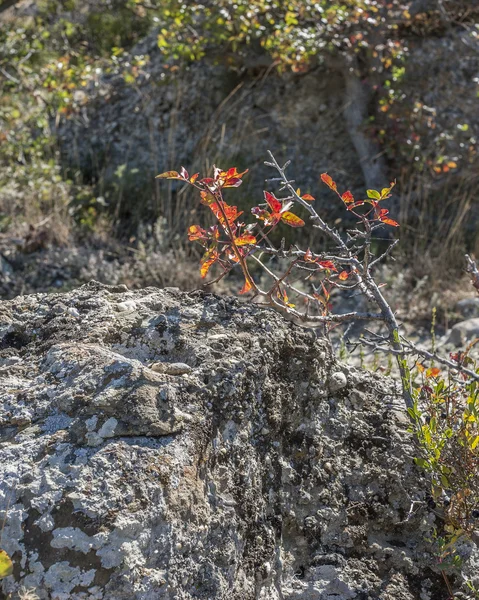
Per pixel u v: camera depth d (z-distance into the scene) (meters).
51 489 1.67
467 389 2.18
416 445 2.27
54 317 2.24
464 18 7.29
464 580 2.11
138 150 7.48
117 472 1.70
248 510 1.94
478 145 6.71
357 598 2.03
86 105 7.68
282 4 6.74
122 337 2.13
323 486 2.20
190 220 6.32
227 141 7.28
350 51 6.75
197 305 2.27
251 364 2.04
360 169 7.17
